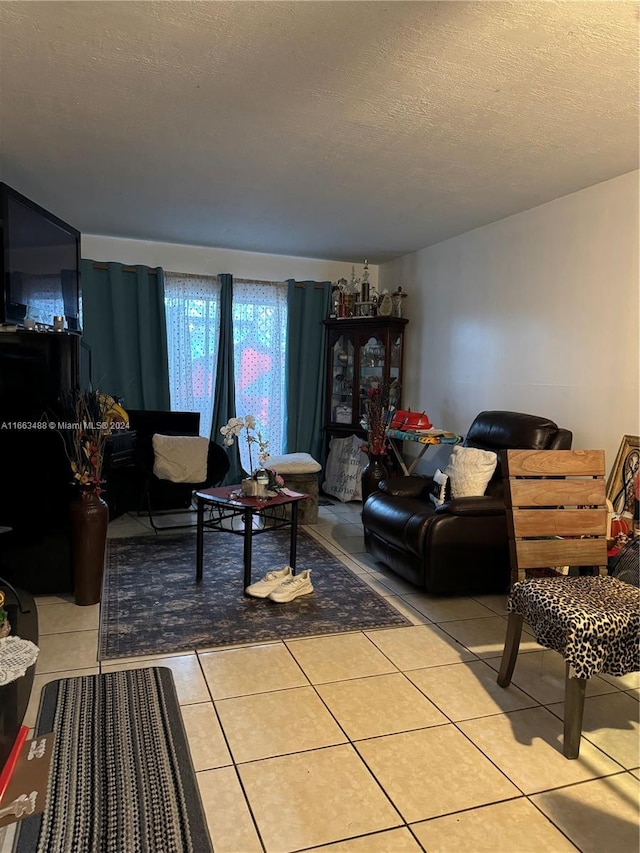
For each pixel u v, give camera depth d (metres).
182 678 2.25
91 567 2.90
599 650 1.82
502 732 1.98
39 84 2.26
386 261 5.73
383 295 5.27
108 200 3.85
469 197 3.58
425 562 3.06
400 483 3.76
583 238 3.38
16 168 3.24
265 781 1.71
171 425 4.93
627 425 3.12
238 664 2.37
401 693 2.20
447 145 2.79
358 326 5.39
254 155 2.99
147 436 4.78
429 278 5.01
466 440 3.86
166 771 1.73
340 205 3.84
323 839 1.51
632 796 1.70
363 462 5.42
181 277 5.25
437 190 3.46
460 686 2.26
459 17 1.76
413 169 3.12
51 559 3.03
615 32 1.82
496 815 1.61
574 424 3.46
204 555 3.73
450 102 2.34
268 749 1.85
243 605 2.96
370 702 2.13
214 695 2.14
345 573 3.49
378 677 2.31
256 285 5.53
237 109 2.45
